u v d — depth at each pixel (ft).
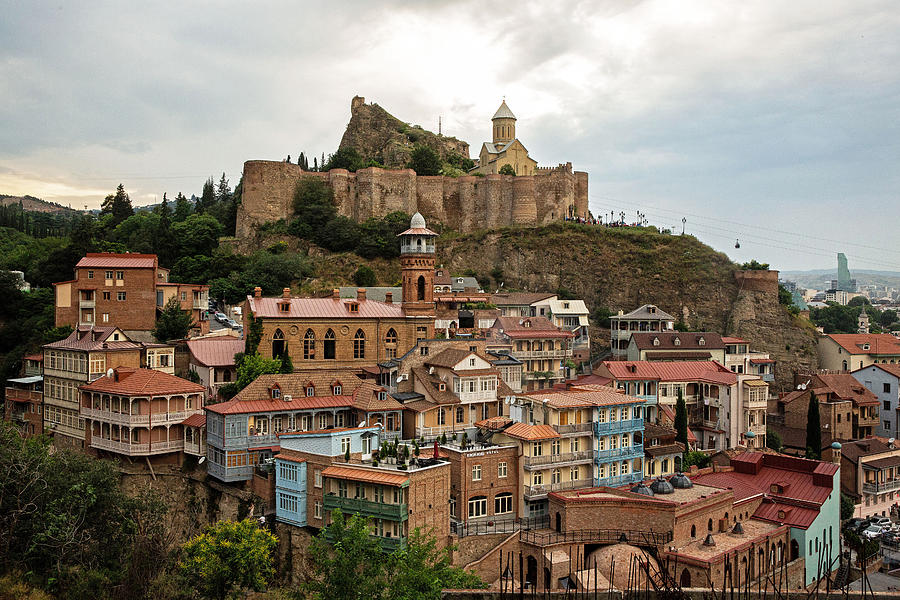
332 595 159.94
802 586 248.32
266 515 248.11
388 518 215.92
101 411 286.46
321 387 284.61
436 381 299.38
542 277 574.15
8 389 348.79
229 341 336.90
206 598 194.70
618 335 469.57
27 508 188.34
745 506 266.16
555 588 217.56
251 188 577.43
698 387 377.09
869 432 423.64
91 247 491.72
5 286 440.04
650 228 622.54
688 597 190.39
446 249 595.47
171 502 276.41
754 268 560.20
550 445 266.77
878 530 318.86
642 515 240.12
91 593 171.32
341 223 568.82
